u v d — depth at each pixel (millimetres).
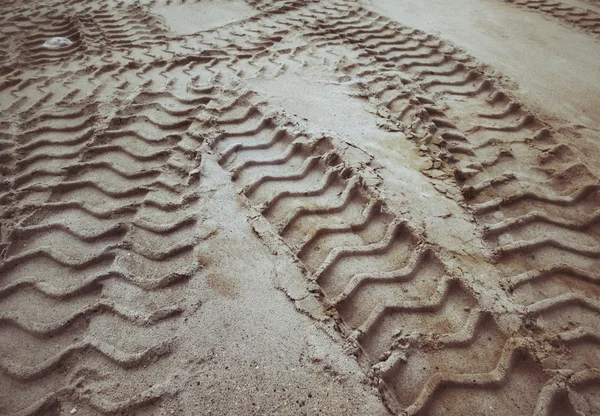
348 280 2006
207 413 1485
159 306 1859
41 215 2375
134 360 1657
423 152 2811
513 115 3420
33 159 2791
